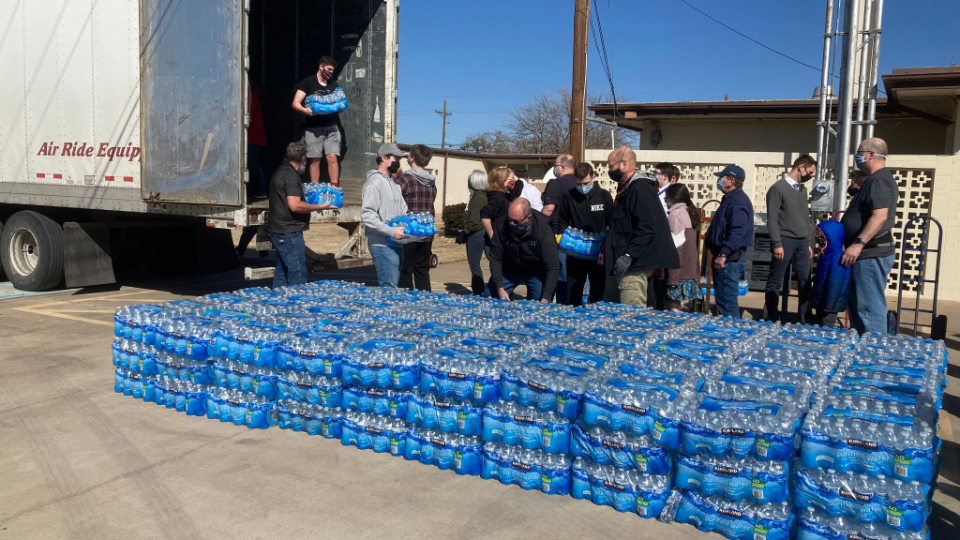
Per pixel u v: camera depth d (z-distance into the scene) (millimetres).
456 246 16656
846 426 2637
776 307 6949
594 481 3207
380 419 3805
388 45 8031
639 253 5082
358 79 8328
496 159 27359
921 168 10023
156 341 4418
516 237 5855
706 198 11070
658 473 3010
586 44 10891
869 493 2594
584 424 3146
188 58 6863
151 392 4633
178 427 4195
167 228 9664
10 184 8750
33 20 8234
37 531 2984
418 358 3547
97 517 3107
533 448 3338
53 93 8141
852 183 7426
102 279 8719
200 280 10547
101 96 7691
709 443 2807
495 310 4660
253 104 8359
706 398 3010
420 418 3590
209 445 3920
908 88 10086
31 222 8438
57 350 6039
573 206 5953
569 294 6387
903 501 2559
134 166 7500
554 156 26312
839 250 5453
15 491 3357
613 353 3529
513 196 6805
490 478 3496
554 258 5828
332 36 8500
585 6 10773
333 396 3859
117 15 7453
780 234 6848
